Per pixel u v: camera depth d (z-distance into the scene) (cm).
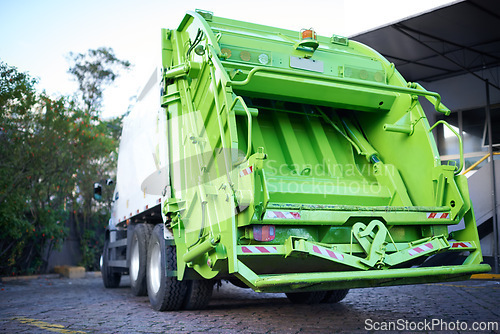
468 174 1195
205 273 449
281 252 407
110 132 1719
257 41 522
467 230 494
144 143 666
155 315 542
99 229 1580
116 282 945
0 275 1253
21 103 1190
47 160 1269
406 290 746
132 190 742
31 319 536
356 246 435
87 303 680
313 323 470
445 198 498
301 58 534
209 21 546
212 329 446
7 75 1171
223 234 407
